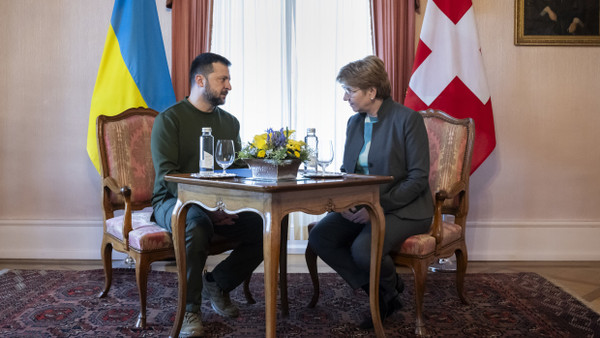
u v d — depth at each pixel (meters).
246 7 4.53
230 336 2.71
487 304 3.26
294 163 2.33
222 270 3.00
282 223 3.00
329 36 4.54
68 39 4.48
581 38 4.55
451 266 4.28
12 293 3.42
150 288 3.59
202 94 3.14
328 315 3.07
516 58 4.59
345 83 2.96
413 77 4.26
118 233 3.01
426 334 2.72
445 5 4.33
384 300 2.79
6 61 4.48
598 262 4.57
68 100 4.52
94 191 4.57
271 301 2.09
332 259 2.90
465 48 4.33
